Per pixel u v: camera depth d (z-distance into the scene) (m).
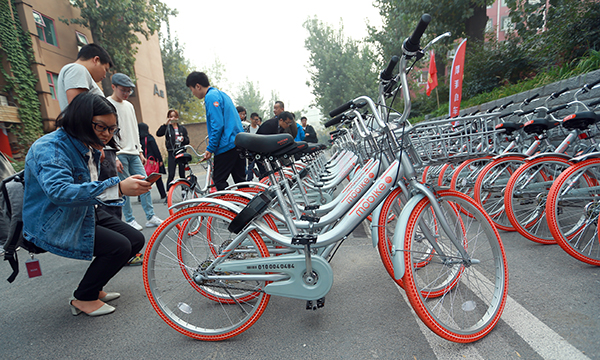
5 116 10.74
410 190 1.83
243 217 1.79
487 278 2.17
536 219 2.75
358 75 26.73
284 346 1.71
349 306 2.05
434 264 2.37
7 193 1.86
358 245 3.20
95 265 2.10
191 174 3.91
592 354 1.42
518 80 7.41
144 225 4.65
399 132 1.86
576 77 4.01
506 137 3.37
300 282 1.78
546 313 1.74
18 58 11.43
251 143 1.83
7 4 11.12
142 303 2.32
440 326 1.56
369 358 1.55
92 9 14.30
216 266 1.86
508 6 7.84
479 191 3.04
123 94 3.80
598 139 3.02
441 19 10.23
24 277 2.94
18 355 1.78
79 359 1.72
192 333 1.84
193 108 29.80
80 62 2.69
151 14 16.58
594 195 2.35
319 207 2.33
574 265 2.25
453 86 6.46
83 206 1.83
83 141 1.75
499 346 1.54
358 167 3.28
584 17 5.36
